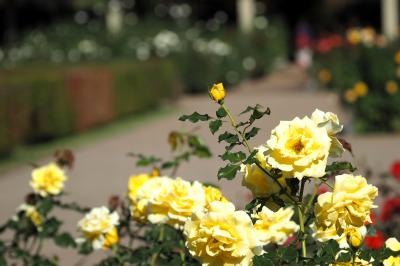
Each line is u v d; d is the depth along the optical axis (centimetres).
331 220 258
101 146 1570
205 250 255
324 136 254
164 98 2411
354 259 280
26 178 1240
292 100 2367
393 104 1611
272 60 3838
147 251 367
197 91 2855
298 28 4541
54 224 490
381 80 1650
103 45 3200
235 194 916
